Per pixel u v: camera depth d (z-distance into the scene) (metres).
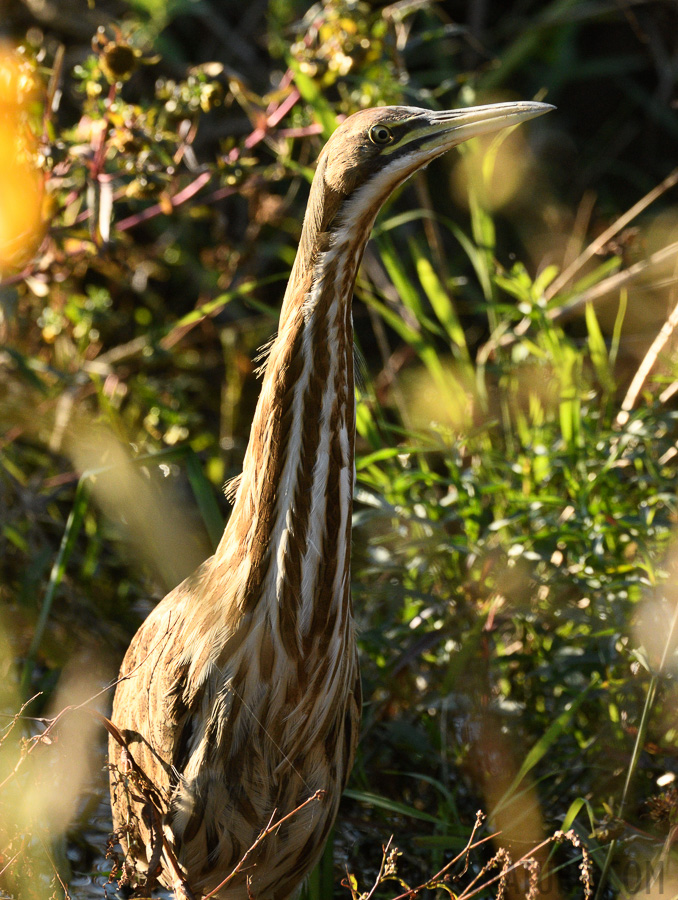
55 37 11.95
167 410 9.78
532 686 7.61
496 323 8.95
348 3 8.59
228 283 10.80
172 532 8.20
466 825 7.29
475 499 7.44
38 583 8.86
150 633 5.83
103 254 8.66
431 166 12.55
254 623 5.21
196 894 5.79
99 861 7.09
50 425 9.60
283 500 5.13
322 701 5.38
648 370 8.12
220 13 13.14
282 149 8.63
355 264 5.14
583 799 6.03
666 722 7.11
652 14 12.88
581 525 7.27
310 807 5.56
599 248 9.20
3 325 9.59
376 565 7.83
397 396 9.02
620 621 6.96
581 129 13.91
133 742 5.78
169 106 8.16
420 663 7.92
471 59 13.00
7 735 5.58
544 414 8.86
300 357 5.06
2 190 7.74
